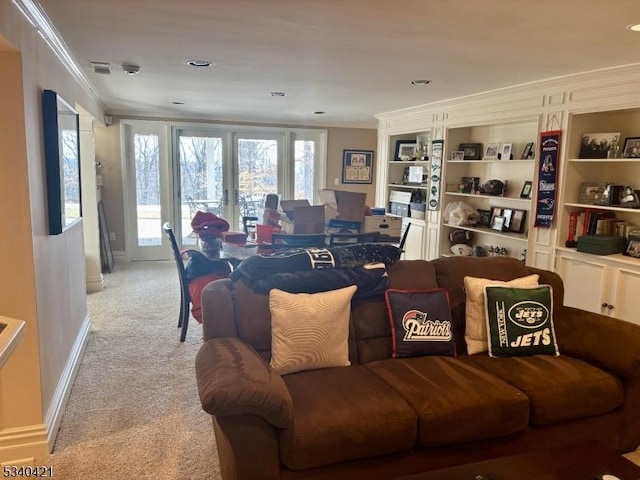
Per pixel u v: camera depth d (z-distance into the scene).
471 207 5.61
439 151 5.68
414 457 1.97
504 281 2.76
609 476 1.48
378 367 2.33
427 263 2.84
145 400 2.89
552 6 2.27
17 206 2.20
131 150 6.85
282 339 2.22
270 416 1.72
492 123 4.89
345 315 2.36
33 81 2.36
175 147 6.98
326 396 1.99
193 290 3.67
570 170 4.09
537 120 4.31
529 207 4.86
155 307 4.77
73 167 3.45
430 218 5.98
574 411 2.19
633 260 3.64
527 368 2.34
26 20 2.23
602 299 3.82
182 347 3.73
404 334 2.48
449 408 1.96
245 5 2.33
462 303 2.72
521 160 4.75
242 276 2.45
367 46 3.04
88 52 3.27
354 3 2.28
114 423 2.63
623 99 3.57
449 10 2.35
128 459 2.31
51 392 2.56
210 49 3.17
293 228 3.74
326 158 7.78
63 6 2.37
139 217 7.02
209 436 2.51
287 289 2.38
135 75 4.08
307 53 3.25
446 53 3.20
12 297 2.23
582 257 3.97
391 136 6.81
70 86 3.49
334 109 6.16
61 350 2.87
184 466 2.26
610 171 4.11
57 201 2.58
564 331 2.60
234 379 1.74
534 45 2.96
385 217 4.27
